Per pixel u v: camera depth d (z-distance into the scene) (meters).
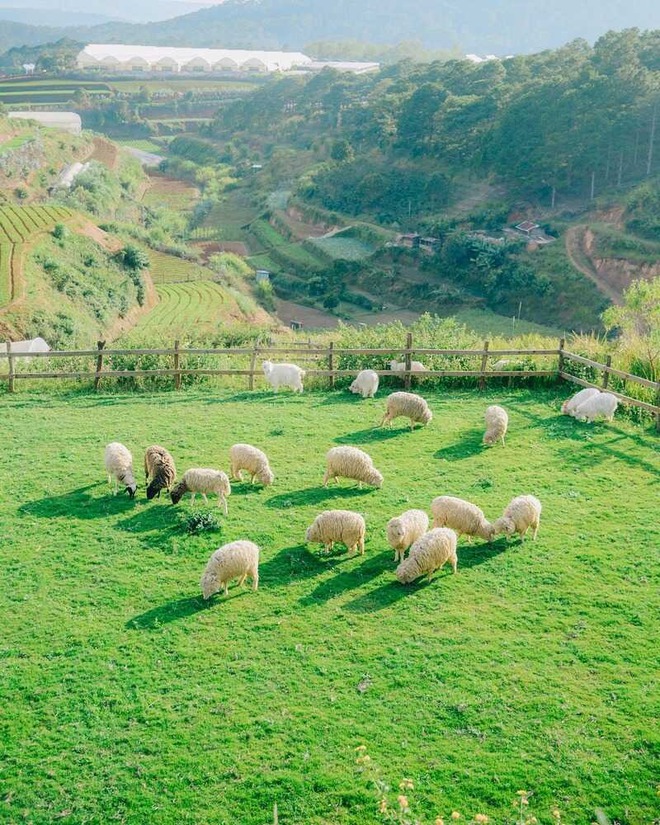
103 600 14.59
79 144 188.75
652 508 18.06
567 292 100.38
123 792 10.66
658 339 28.95
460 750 11.21
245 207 174.75
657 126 118.94
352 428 23.22
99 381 27.25
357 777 10.78
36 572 15.45
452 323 34.66
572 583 15.06
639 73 125.81
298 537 16.73
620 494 18.80
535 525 16.77
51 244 87.69
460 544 16.64
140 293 93.94
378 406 25.36
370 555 16.11
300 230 145.62
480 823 9.78
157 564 15.77
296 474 19.81
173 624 13.91
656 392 23.33
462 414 24.59
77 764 11.09
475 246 113.56
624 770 10.85
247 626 13.84
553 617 14.05
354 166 157.88
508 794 10.50
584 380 26.44
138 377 27.50
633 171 118.88
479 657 13.01
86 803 10.51
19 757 11.20
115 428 23.08
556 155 124.12
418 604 14.45
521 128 134.38
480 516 16.38
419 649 13.22
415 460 20.77
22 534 16.84
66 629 13.78
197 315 91.94
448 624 13.87
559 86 135.12
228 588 15.04
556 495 18.75
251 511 17.81
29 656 13.12
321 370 27.89
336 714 11.86
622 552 16.12
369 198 146.12
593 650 13.17
